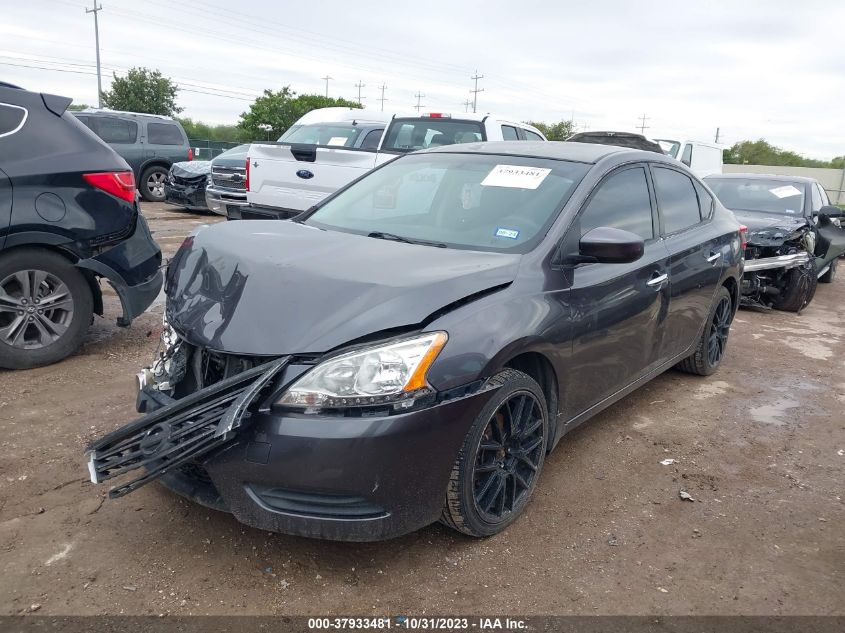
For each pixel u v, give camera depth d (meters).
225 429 2.43
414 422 2.56
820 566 3.04
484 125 8.88
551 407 3.36
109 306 6.58
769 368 6.04
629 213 4.06
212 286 2.99
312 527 2.57
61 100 4.84
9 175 4.47
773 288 8.57
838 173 43.22
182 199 14.33
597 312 3.50
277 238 3.34
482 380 2.75
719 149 16.59
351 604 2.60
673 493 3.63
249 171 8.68
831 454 4.25
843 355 6.65
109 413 4.09
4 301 4.58
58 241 4.65
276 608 2.56
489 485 2.99
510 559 2.94
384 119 12.34
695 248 4.70
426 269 2.96
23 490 3.23
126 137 15.91
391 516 2.62
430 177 4.05
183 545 2.88
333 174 7.99
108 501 3.18
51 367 4.81
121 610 2.49
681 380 5.53
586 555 3.01
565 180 3.73
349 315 2.63
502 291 3.02
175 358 2.92
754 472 3.94
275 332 2.63
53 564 2.72
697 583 2.86
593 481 3.71
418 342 2.62
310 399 2.51
